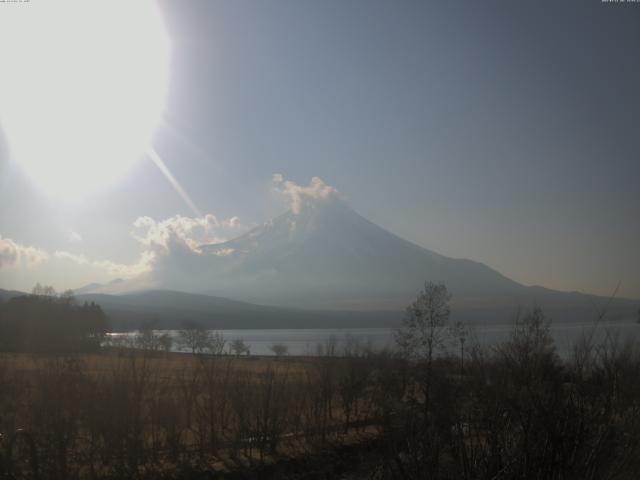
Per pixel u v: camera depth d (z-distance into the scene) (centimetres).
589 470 870
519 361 1166
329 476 2988
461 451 954
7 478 2420
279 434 3750
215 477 3158
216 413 3884
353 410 4459
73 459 2786
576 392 1005
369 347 6166
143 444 3316
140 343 5838
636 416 922
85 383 2877
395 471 1002
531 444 902
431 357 3788
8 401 2689
